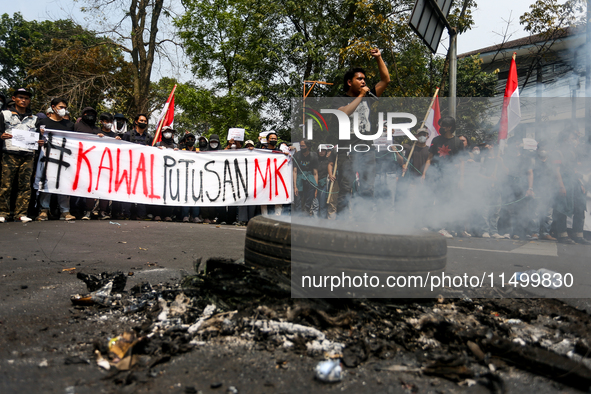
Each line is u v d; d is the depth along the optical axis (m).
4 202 6.60
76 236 5.24
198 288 2.46
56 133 7.17
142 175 7.88
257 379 1.67
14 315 2.32
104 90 20.05
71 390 1.54
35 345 1.94
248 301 2.26
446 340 2.09
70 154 7.26
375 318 2.25
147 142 8.59
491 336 2.06
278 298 2.27
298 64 19.02
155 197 7.99
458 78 18.08
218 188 8.44
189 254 4.46
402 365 1.85
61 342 1.99
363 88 5.22
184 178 8.24
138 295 2.67
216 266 2.60
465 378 1.75
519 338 2.17
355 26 16.78
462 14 12.38
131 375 1.65
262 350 1.93
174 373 1.70
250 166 8.61
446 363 1.80
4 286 2.91
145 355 1.85
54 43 20.70
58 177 7.14
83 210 8.17
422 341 2.07
